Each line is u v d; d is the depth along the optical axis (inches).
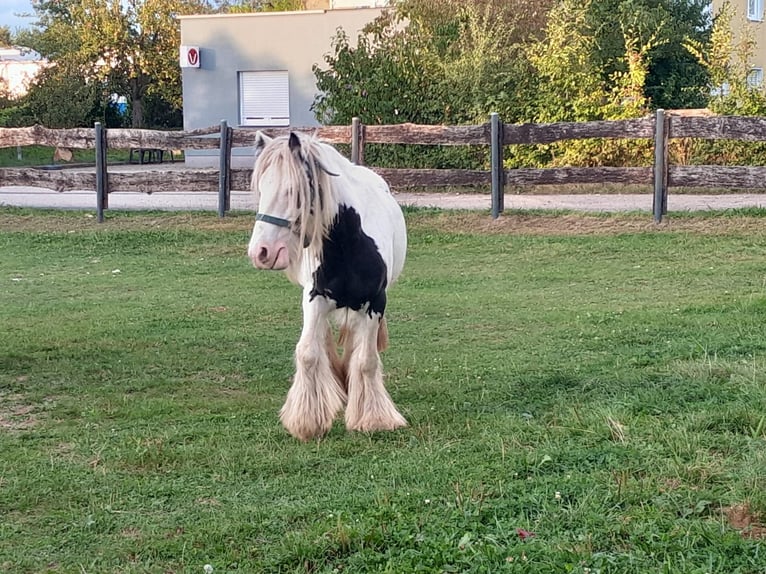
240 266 472.7
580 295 384.5
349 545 144.7
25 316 354.9
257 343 309.3
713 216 520.7
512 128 538.9
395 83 757.3
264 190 183.2
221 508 165.9
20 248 525.7
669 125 512.7
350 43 1042.7
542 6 890.7
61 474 182.5
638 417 207.2
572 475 171.9
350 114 764.6
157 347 302.2
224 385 257.3
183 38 1103.6
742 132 505.7
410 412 224.2
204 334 322.0
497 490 167.2
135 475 183.5
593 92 724.7
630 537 143.1
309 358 203.8
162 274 456.4
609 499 159.8
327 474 183.2
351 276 201.2
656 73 913.5
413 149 725.3
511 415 217.2
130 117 1659.7
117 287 423.8
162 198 703.1
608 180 531.8
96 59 1584.6
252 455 194.1
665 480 168.6
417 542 144.1
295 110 1082.7
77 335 318.0
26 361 281.1
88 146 579.2
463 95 743.7
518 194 684.1
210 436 207.5
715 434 194.7
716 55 768.3
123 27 1560.0
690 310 337.1
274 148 185.3
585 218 534.9
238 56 1090.1
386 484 174.9
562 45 746.8
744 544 138.2
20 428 216.5
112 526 158.6
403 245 248.8
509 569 132.6
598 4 853.8
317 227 186.1
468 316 347.3
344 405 221.5
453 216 556.7
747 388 226.1
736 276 406.9
